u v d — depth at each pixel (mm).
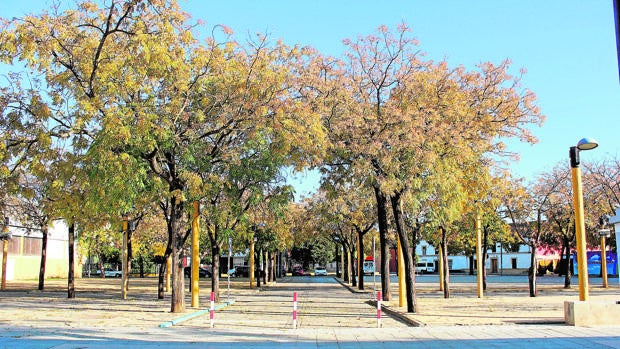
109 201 18531
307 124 18688
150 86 18641
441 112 19859
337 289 43938
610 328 14742
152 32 18141
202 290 40594
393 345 12625
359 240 40688
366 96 20281
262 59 19391
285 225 42188
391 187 18766
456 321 16953
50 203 22422
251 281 45500
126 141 16547
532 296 29703
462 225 33281
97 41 18078
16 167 18906
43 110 17641
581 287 15859
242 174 23047
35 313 20375
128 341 13438
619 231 23641
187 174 19688
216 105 20250
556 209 32812
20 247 56500
